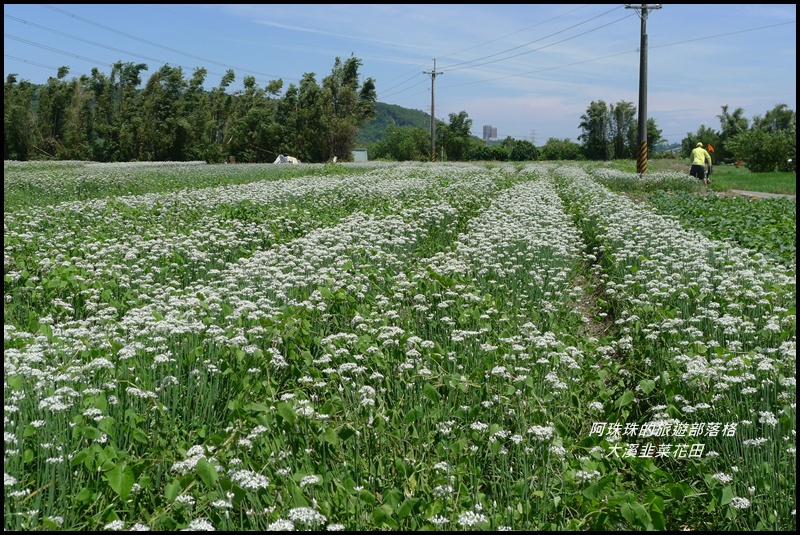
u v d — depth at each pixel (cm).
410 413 524
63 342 676
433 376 612
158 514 433
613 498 432
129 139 8081
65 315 863
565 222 1603
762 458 512
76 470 481
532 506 464
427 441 536
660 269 981
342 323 804
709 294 876
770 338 724
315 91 8812
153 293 967
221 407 598
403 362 647
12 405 501
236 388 568
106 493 463
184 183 2967
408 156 9612
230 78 9288
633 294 962
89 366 579
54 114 8338
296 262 1087
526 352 691
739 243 1370
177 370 620
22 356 592
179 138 8344
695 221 1717
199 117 8569
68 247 1276
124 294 934
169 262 1138
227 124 9150
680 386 627
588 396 636
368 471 500
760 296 841
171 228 1520
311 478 449
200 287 918
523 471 495
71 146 8275
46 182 2597
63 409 502
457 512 447
